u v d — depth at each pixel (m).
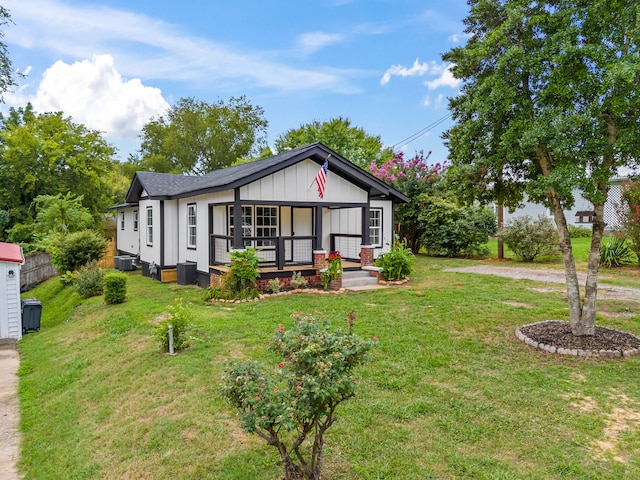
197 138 43.44
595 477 3.39
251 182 10.96
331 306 9.18
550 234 16.72
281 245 11.52
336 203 12.48
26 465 4.58
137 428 4.66
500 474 3.45
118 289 11.05
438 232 19.28
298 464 3.66
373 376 5.38
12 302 9.86
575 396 4.74
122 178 40.66
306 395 3.01
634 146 5.71
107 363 6.84
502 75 6.39
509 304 9.03
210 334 7.38
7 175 22.50
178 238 15.27
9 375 7.49
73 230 20.11
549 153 6.57
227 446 4.13
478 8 6.81
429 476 3.47
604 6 5.79
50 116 24.88
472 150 7.28
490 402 4.66
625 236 14.63
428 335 6.90
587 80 5.73
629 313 8.23
